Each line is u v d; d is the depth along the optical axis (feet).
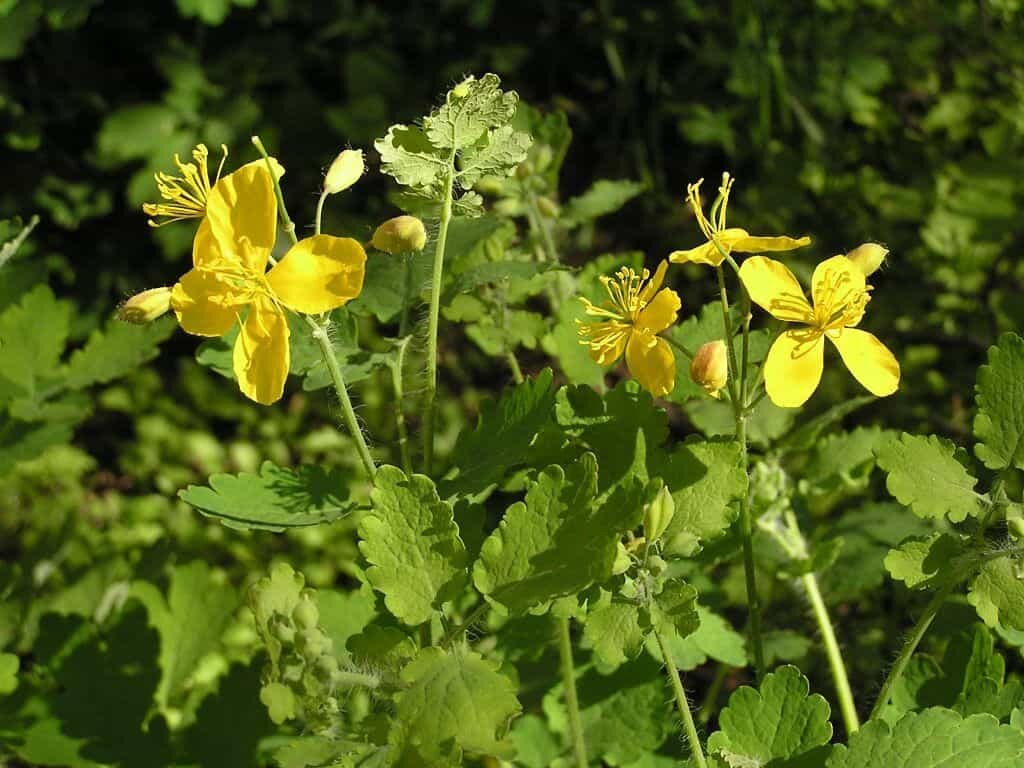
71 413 0.83
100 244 1.54
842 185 1.30
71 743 0.73
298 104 1.51
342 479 0.65
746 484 0.61
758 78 1.37
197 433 1.42
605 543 0.56
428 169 0.61
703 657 0.76
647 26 1.54
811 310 0.61
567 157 1.61
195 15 1.50
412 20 1.57
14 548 1.22
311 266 0.58
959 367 1.22
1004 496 0.61
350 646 0.59
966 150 1.34
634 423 0.63
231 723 0.73
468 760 0.73
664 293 0.61
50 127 1.52
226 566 1.25
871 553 0.81
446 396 1.42
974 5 1.35
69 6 1.22
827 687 0.89
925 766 0.58
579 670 0.77
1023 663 0.91
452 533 0.58
